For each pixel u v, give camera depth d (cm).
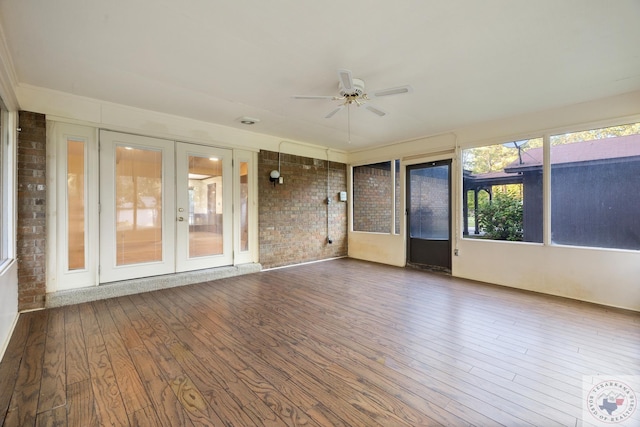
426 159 526
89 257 363
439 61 263
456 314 316
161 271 422
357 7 193
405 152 559
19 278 310
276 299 366
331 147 632
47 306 325
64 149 344
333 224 650
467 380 196
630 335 263
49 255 335
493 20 207
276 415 163
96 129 365
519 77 295
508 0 187
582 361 220
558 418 160
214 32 221
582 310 328
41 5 190
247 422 158
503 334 267
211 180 471
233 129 486
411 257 559
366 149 631
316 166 615
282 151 555
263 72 285
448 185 500
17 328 272
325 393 183
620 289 337
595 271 353
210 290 404
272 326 284
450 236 499
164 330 272
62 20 206
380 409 168
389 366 213
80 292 344
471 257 467
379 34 223
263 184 530
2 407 167
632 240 337
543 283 393
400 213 570
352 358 225
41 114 324
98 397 177
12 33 221
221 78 298
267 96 345
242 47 241
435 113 404
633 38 228
